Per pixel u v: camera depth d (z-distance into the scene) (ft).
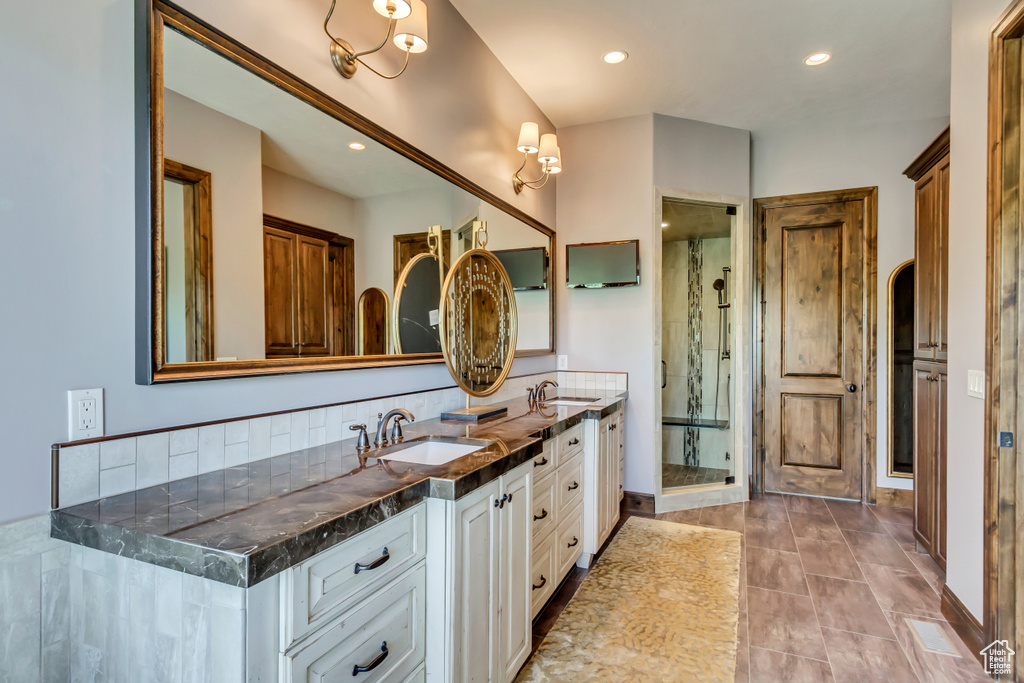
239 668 2.86
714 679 5.90
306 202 5.28
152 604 3.14
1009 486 5.79
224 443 4.51
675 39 8.79
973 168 6.44
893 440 12.67
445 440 6.29
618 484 10.68
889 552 9.49
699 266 16.90
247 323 4.63
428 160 7.25
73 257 3.45
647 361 11.90
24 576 3.19
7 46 3.12
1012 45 5.71
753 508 12.10
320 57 5.35
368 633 3.74
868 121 12.37
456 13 8.02
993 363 5.87
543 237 11.86
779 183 13.23
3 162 3.10
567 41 8.86
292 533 3.04
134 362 3.82
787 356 13.25
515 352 10.09
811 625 7.02
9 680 3.12
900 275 13.19
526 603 5.99
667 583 8.27
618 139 12.10
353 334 6.02
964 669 6.05
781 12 8.03
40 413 3.29
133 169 3.80
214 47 4.24
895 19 8.19
